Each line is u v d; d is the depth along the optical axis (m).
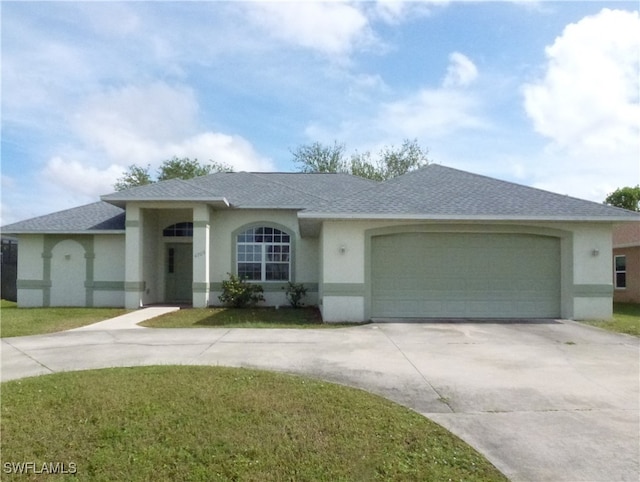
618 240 21.72
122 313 14.55
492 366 7.15
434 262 12.57
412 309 12.52
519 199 13.10
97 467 3.79
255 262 17.39
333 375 6.55
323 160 39.34
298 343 8.95
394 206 12.48
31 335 10.10
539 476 3.68
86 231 17.38
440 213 12.06
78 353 8.10
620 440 4.37
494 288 12.55
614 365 7.28
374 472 3.72
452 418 4.91
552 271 12.62
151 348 8.51
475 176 15.09
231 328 11.00
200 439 4.25
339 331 10.43
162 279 18.34
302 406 5.07
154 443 4.19
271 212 17.42
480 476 3.67
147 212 17.11
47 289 17.77
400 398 5.55
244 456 3.96
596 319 12.38
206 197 15.71
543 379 6.43
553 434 4.50
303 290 16.77
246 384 5.87
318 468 3.77
